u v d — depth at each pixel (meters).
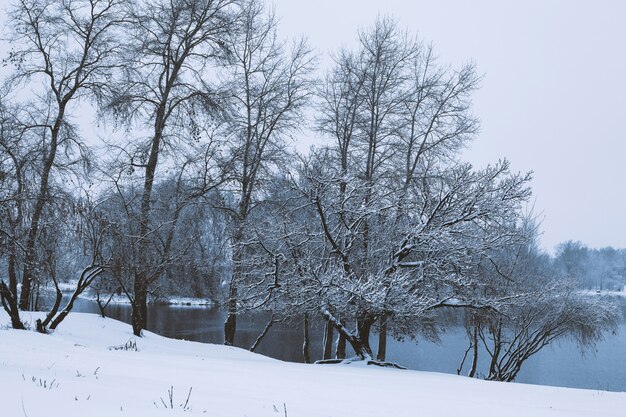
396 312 17.94
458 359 30.08
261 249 20.05
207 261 23.83
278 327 40.06
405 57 25.62
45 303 42.94
